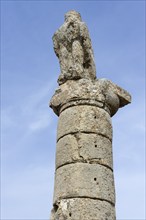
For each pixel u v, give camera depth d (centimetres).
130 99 1001
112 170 866
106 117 905
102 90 921
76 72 925
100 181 813
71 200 786
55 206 823
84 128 862
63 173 830
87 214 769
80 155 833
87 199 786
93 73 962
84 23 986
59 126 905
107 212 791
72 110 891
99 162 834
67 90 920
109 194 816
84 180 804
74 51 948
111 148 891
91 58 971
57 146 889
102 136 870
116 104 959
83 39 970
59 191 817
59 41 997
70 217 773
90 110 886
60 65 983
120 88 986
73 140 855
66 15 1012
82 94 899
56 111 959
